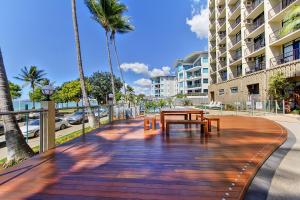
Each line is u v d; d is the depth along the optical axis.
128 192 3.16
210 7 44.66
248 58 28.25
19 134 6.36
